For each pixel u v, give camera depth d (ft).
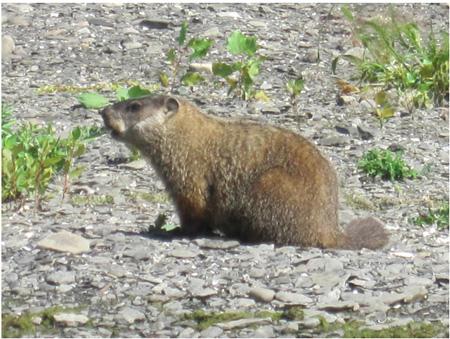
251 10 74.33
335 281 31.40
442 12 73.97
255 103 56.39
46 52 64.08
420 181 45.75
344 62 64.54
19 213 38.83
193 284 30.99
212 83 60.34
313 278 31.65
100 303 29.78
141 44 66.23
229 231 36.70
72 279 31.04
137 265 32.40
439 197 43.52
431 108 56.90
